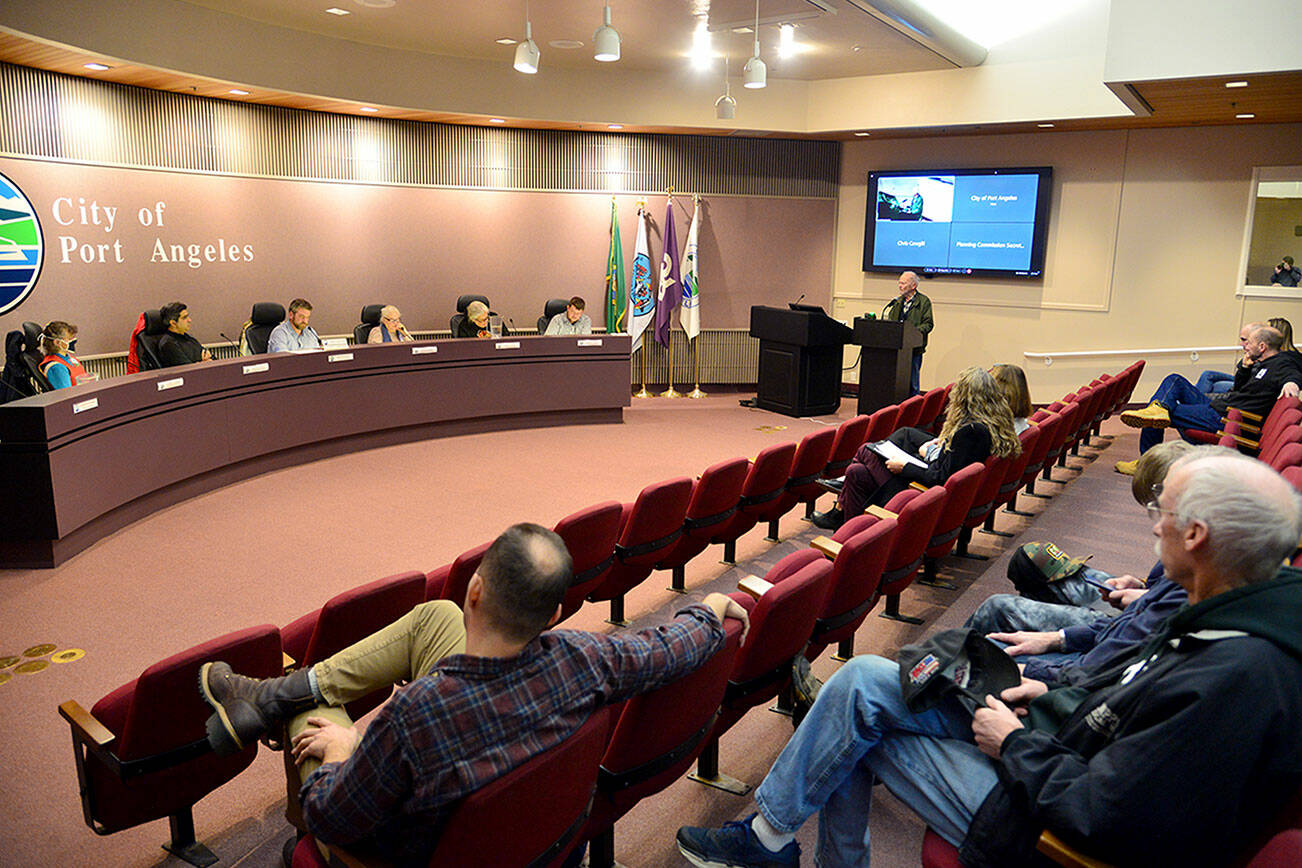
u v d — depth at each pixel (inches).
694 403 442.6
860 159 469.1
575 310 380.2
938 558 186.9
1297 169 373.1
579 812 72.9
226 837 109.6
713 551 217.3
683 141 451.2
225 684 83.7
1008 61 377.7
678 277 461.7
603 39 261.6
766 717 135.4
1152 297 411.8
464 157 419.5
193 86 315.9
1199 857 58.1
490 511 251.8
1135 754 58.2
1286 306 385.4
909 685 74.7
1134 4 259.4
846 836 83.8
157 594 190.2
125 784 91.5
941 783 75.6
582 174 441.7
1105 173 413.1
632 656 71.7
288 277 375.6
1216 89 278.8
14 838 109.5
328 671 82.7
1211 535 60.7
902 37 330.3
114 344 316.2
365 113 381.7
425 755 59.9
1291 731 55.7
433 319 423.8
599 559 148.9
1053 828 62.0
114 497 226.4
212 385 263.9
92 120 302.4
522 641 62.8
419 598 113.7
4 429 196.7
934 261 450.9
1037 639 102.2
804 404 405.1
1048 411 254.7
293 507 254.4
